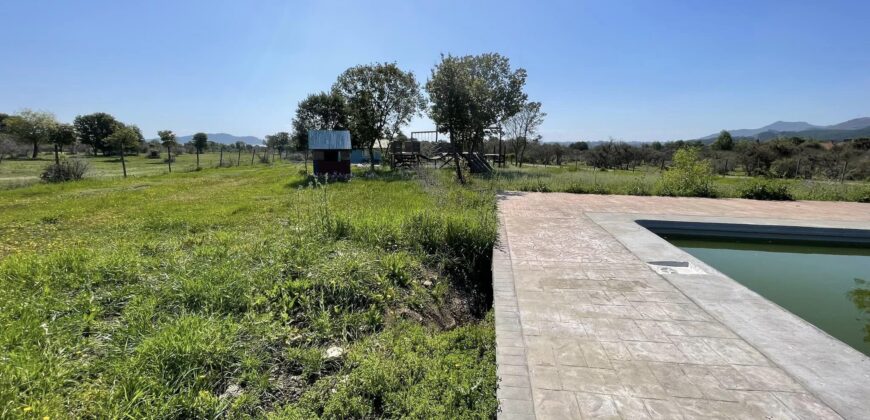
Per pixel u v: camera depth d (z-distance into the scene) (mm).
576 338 2857
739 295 3668
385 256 4383
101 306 3117
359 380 2463
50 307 3010
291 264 3963
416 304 3846
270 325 3008
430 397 2324
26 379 2143
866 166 18719
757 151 24172
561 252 5059
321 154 13734
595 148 32375
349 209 6871
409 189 10516
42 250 4703
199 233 5664
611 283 3977
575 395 2219
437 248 5000
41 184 12133
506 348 2725
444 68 15273
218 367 2510
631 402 2158
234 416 2178
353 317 3334
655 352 2670
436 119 16391
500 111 21250
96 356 2514
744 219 7195
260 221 6496
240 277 3562
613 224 6750
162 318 2955
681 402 2160
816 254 6363
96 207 7879
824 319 3984
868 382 2346
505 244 5422
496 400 2242
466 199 8180
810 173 19484
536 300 3549
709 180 11453
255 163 28656
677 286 3895
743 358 2598
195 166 25312
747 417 2045
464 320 3910
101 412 2008
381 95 21016
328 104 25172
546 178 13977
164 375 2332
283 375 2600
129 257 4051
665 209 8414
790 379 2371
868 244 6500
